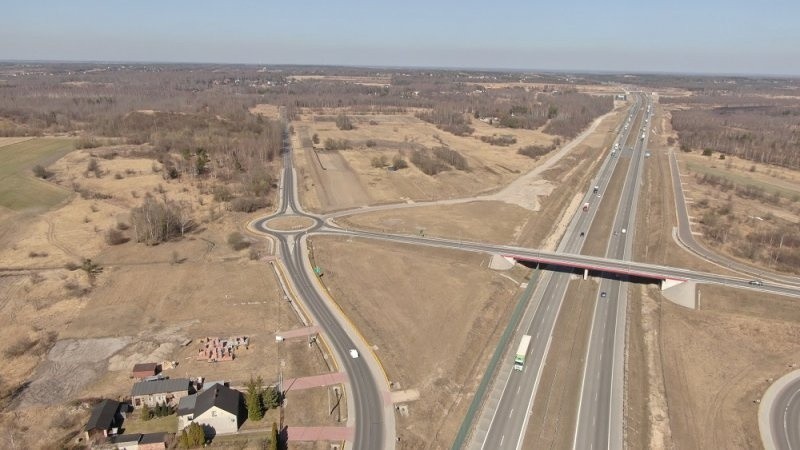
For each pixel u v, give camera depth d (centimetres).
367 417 8775
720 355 10844
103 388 9400
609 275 14375
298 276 13750
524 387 9700
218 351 10400
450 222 17525
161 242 15638
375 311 12088
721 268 14350
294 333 11206
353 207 19262
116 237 15412
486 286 13175
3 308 11838
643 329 11738
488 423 8781
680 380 10088
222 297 12650
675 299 12788
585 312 12394
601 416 9006
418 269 14062
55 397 9144
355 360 10281
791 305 11988
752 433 8756
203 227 16912
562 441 8425
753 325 11675
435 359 10344
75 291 12600
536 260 14125
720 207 19400
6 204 18038
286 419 8700
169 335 11069
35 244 15175
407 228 16988
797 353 10838
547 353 10744
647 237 17000
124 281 13225
